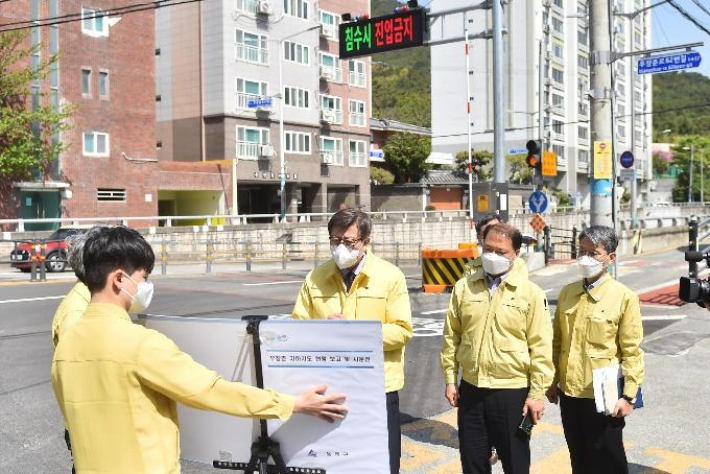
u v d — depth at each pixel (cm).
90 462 247
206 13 4188
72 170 3231
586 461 445
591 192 1418
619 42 8275
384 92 12181
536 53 6906
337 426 312
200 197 4100
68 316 356
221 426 326
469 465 423
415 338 1076
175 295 1577
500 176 1747
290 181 4481
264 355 314
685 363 906
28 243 2244
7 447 602
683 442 602
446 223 4522
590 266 432
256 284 1845
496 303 417
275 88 4412
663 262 2559
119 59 3416
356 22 1775
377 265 407
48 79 3131
